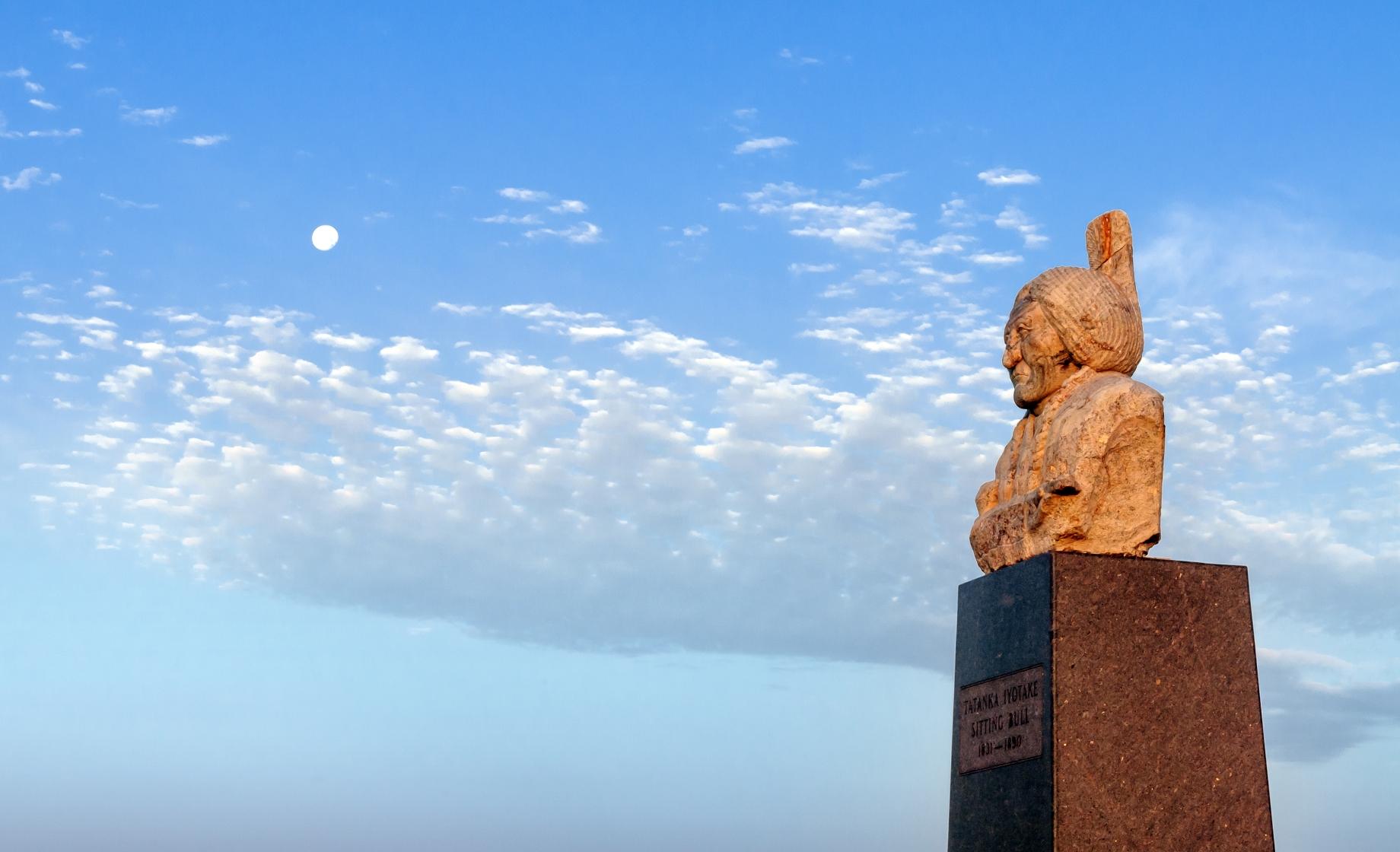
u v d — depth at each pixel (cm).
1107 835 1066
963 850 1164
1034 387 1218
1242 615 1138
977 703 1176
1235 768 1104
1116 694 1095
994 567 1199
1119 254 1249
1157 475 1152
